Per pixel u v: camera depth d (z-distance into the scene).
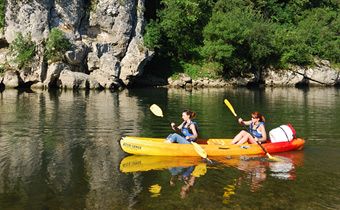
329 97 29.97
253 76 42.75
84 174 10.07
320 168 10.70
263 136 12.39
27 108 21.11
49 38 33.06
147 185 9.30
